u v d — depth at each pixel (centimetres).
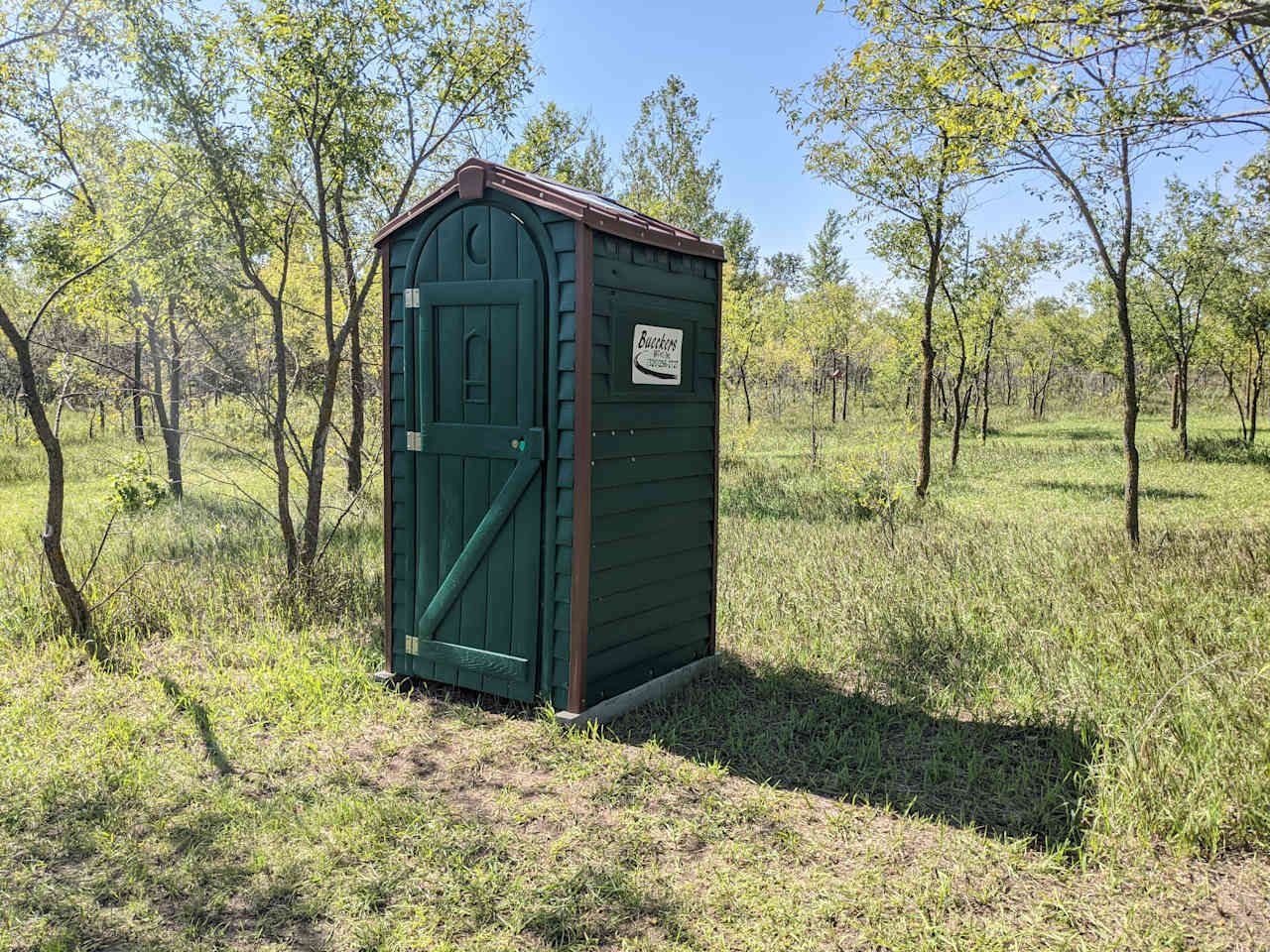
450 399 440
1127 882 289
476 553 437
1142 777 335
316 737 406
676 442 470
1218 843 310
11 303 1030
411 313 453
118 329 1241
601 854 305
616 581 430
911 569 727
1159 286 1750
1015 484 1412
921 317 1919
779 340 2303
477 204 423
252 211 649
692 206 1889
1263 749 357
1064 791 352
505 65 661
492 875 289
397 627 475
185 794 343
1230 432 2339
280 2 582
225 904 273
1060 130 471
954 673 488
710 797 347
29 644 521
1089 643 523
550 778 366
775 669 512
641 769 372
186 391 1104
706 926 264
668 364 457
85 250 670
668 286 453
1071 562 731
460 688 470
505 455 420
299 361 926
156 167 637
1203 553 757
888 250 1234
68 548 805
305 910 269
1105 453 1889
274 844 307
